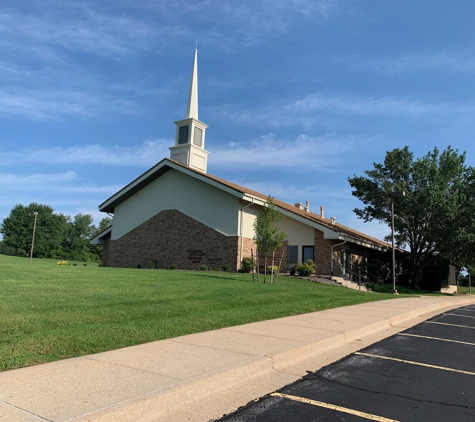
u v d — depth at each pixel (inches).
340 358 278.5
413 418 175.5
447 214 987.9
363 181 1139.9
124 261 1238.3
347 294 717.3
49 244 2851.9
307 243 1040.2
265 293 571.2
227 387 207.8
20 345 243.4
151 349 258.2
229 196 1067.3
